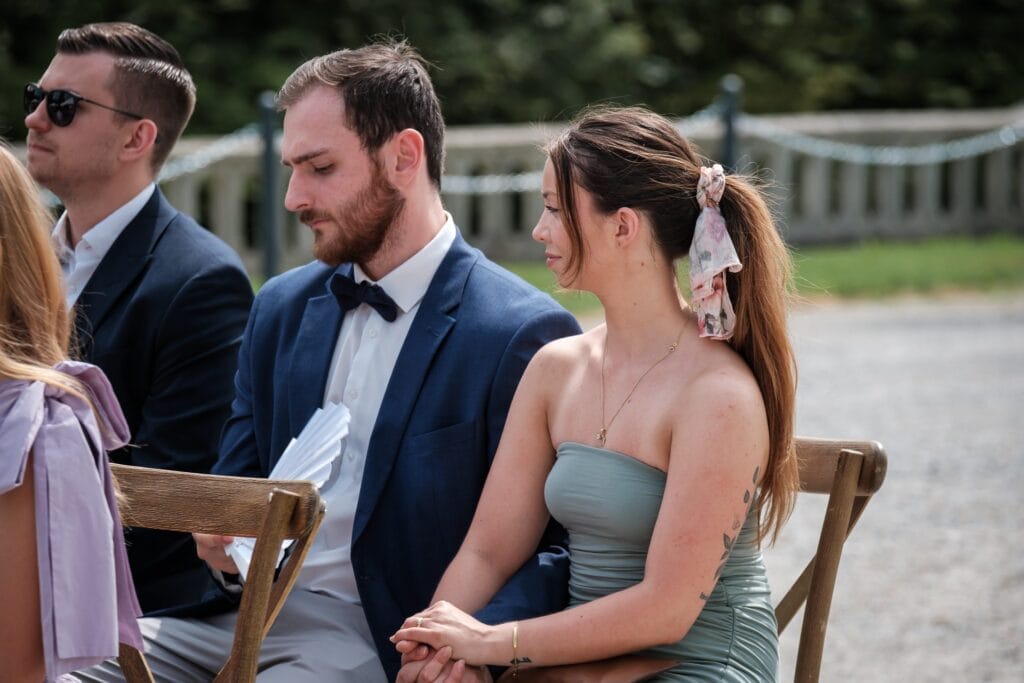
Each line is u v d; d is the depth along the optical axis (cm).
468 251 447
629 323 390
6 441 318
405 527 422
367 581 421
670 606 360
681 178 383
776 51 2402
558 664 371
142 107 517
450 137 1652
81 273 520
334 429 403
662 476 378
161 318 508
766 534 388
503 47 2106
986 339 1373
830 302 1541
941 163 2031
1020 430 1052
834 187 2080
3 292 335
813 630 375
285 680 404
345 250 436
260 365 470
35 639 321
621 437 381
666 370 382
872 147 1867
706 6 2369
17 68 1886
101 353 507
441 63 2055
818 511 873
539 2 2220
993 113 2006
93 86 511
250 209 1948
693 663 372
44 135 515
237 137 1431
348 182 428
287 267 1518
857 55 2508
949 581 743
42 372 328
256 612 339
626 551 382
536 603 392
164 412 506
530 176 1623
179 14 1947
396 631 418
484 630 371
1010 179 1956
